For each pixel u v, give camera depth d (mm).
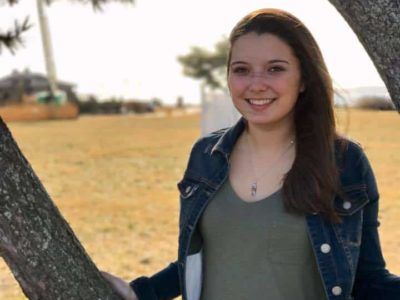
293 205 2070
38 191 2182
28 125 37406
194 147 2402
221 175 2240
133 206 11180
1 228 2104
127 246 8320
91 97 58438
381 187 12289
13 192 2104
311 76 2176
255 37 2168
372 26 1965
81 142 24078
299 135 2170
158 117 46375
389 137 21609
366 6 1959
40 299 2172
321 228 2080
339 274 2076
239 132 2295
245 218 2141
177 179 14406
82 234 8969
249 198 2174
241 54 2184
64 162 17828
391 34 1940
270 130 2211
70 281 2186
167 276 2521
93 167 16594
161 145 22266
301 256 2104
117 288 2404
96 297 2248
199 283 2301
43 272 2141
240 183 2213
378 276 2193
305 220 2082
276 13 2195
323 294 2139
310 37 2189
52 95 51562
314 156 2107
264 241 2111
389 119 29203
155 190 12969
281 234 2096
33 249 2123
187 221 2270
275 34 2158
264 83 2141
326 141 2143
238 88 2186
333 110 2209
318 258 2078
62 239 2197
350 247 2092
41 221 2150
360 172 2154
